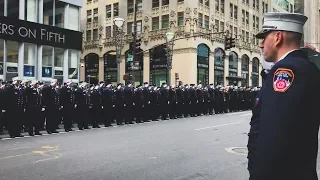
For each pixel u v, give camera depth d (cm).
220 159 783
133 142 1019
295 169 173
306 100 171
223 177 629
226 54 4584
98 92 1502
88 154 831
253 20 5288
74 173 650
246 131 1305
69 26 2603
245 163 745
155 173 654
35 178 614
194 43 4038
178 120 1822
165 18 4269
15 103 1177
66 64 2562
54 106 1289
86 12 5144
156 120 1836
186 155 826
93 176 630
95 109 1472
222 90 2392
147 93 1789
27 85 1283
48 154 832
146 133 1237
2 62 2180
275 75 181
